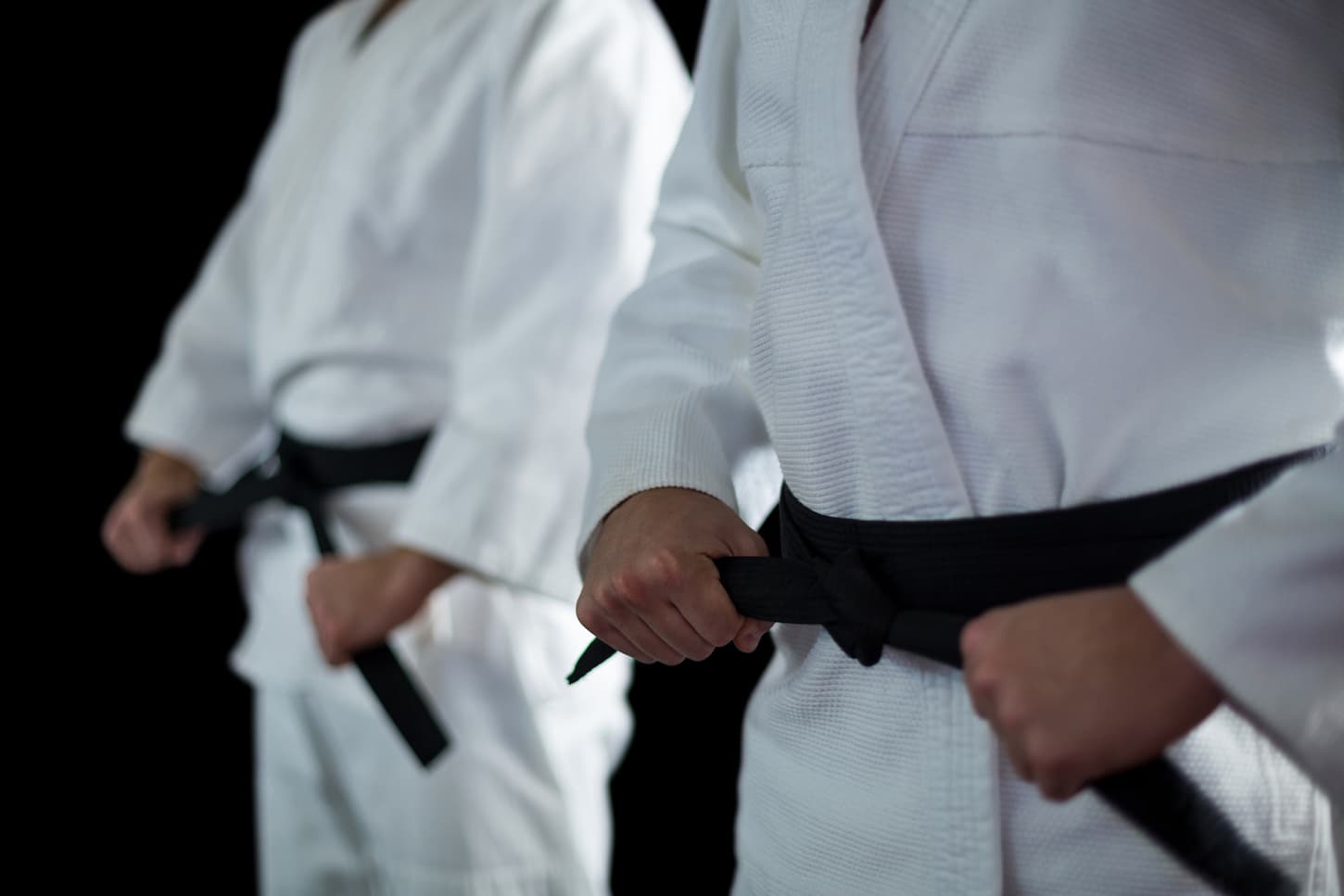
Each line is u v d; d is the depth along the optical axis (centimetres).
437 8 172
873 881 85
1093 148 75
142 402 211
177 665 319
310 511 170
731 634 87
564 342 155
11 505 318
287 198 182
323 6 312
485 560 150
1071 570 76
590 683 170
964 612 78
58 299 317
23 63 311
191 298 214
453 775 163
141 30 312
